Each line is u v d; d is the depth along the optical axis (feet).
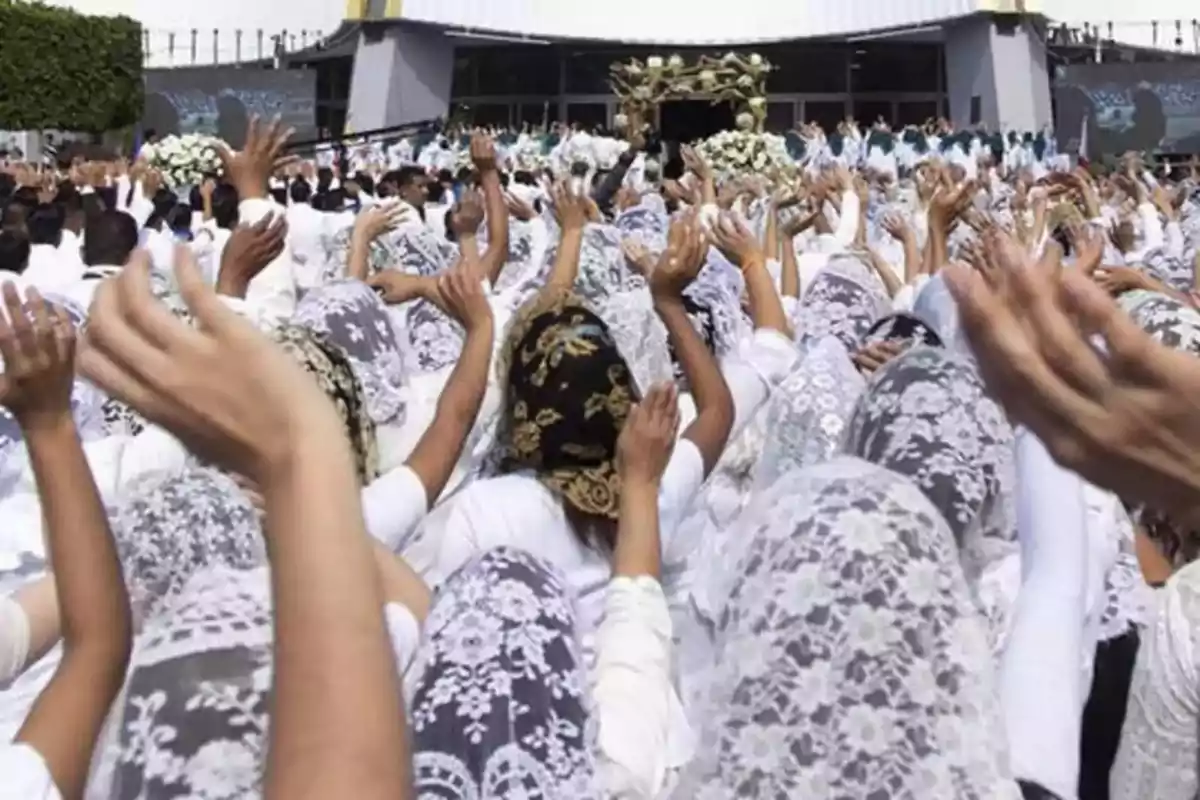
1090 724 15.49
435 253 41.50
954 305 7.67
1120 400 7.20
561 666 10.93
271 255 25.04
